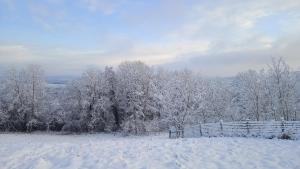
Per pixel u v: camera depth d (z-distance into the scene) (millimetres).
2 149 12977
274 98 40562
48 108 53688
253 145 15148
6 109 52188
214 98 45188
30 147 13531
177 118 35312
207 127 26156
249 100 43000
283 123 20547
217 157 12195
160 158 12008
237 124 23172
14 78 51906
